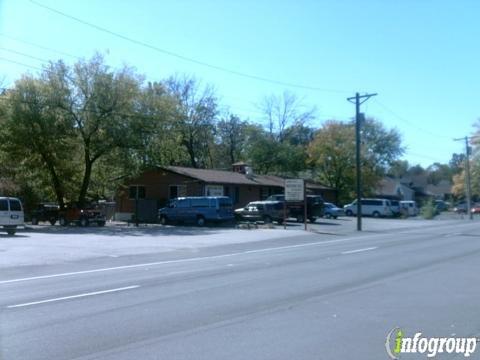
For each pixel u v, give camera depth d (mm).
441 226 42375
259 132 70938
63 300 10523
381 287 11984
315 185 64500
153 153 42938
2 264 16781
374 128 71438
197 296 10906
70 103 39812
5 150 40969
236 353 6871
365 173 69562
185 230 35031
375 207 61219
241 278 13469
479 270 14914
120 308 9711
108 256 19438
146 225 41531
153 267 16062
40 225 40875
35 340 7527
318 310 9500
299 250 21750
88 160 41594
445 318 8836
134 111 41188
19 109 39031
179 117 45938
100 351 6984
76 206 41469
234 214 42969
